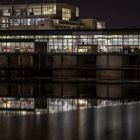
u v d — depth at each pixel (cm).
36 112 7481
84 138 4706
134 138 4688
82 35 16250
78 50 16275
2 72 16338
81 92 10931
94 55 15500
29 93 10831
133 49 15762
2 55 16212
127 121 5725
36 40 16575
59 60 15762
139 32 15700
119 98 9638
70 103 8881
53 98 9862
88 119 5912
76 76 15612
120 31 15875
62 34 16375
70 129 5206
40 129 5222
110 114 6378
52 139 4672
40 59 15938
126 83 12988
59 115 6384
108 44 16038
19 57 16100
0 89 11706
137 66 15175
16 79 14450
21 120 5938
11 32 16762
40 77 15125
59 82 13412
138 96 9994
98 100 9356
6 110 7869
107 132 5000
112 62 15312
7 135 4878
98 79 14312
